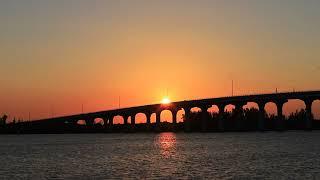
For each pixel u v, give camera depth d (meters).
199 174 86.19
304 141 199.88
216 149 153.00
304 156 119.94
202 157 121.12
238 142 198.62
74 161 112.69
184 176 83.94
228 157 119.88
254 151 140.38
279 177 82.12
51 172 91.56
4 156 131.75
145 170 92.44
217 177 82.50
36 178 84.06
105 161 111.75
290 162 104.56
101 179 81.75
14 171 93.94
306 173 86.44
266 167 95.44
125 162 108.69
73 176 85.69
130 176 84.50
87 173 89.19
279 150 143.12
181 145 181.50
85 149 160.50
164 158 119.12
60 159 118.81
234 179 80.25
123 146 178.50
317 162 104.12
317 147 156.38
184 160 112.75
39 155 133.62
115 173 88.50
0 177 85.81
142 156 126.19
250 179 80.12
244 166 97.69
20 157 127.25
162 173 87.81
